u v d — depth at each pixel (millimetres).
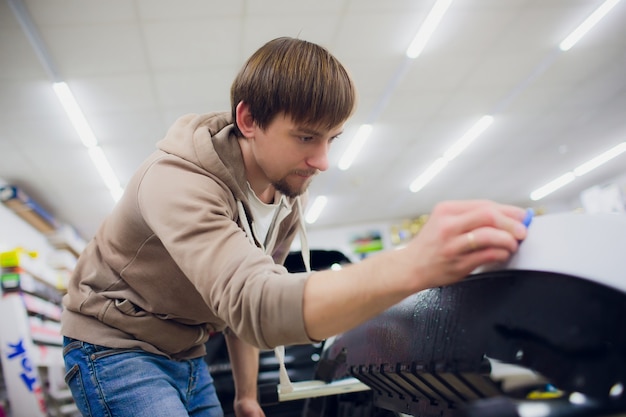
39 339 3283
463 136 5840
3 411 2873
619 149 7266
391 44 3766
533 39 4008
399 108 4875
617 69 4766
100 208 6293
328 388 796
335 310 455
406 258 438
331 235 9234
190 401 952
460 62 4172
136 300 841
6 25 2926
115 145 4641
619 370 322
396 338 554
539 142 6496
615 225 360
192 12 3082
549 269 387
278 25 3340
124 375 810
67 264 5340
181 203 613
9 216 5176
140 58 3451
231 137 785
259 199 874
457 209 427
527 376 380
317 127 670
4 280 3029
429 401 532
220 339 1789
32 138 4285
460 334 453
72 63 3369
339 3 3219
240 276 511
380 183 7113
